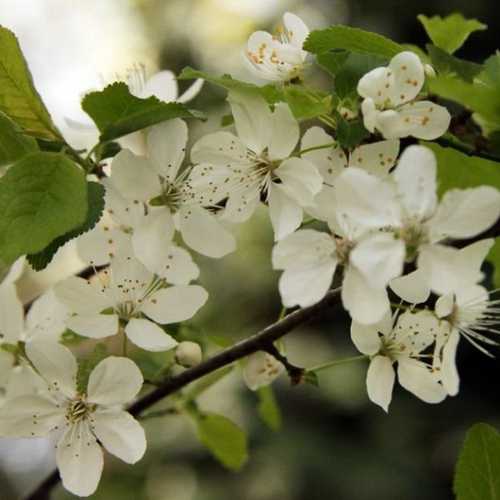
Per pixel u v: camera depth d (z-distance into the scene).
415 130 0.28
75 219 0.27
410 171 0.26
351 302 0.26
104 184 0.29
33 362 0.28
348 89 0.28
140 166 0.28
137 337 0.28
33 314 0.30
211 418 0.35
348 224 0.27
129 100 0.28
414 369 0.28
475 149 0.29
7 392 0.30
